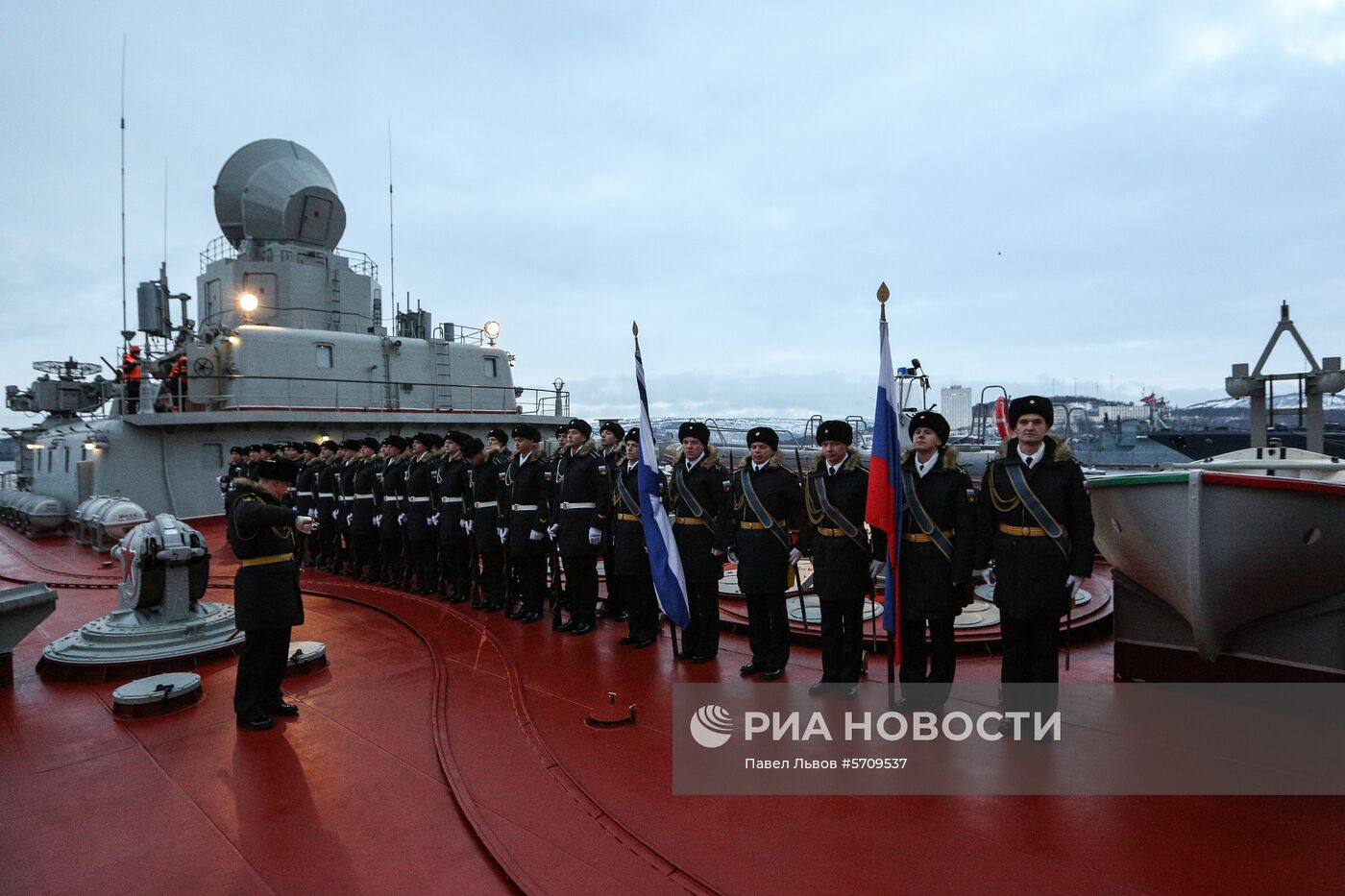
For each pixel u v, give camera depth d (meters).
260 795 3.91
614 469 7.05
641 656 6.36
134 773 4.18
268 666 4.92
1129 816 3.46
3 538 15.78
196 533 6.66
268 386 14.94
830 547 5.16
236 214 17.94
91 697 5.45
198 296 18.50
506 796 3.77
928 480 4.85
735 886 2.96
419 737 4.67
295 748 4.51
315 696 5.44
